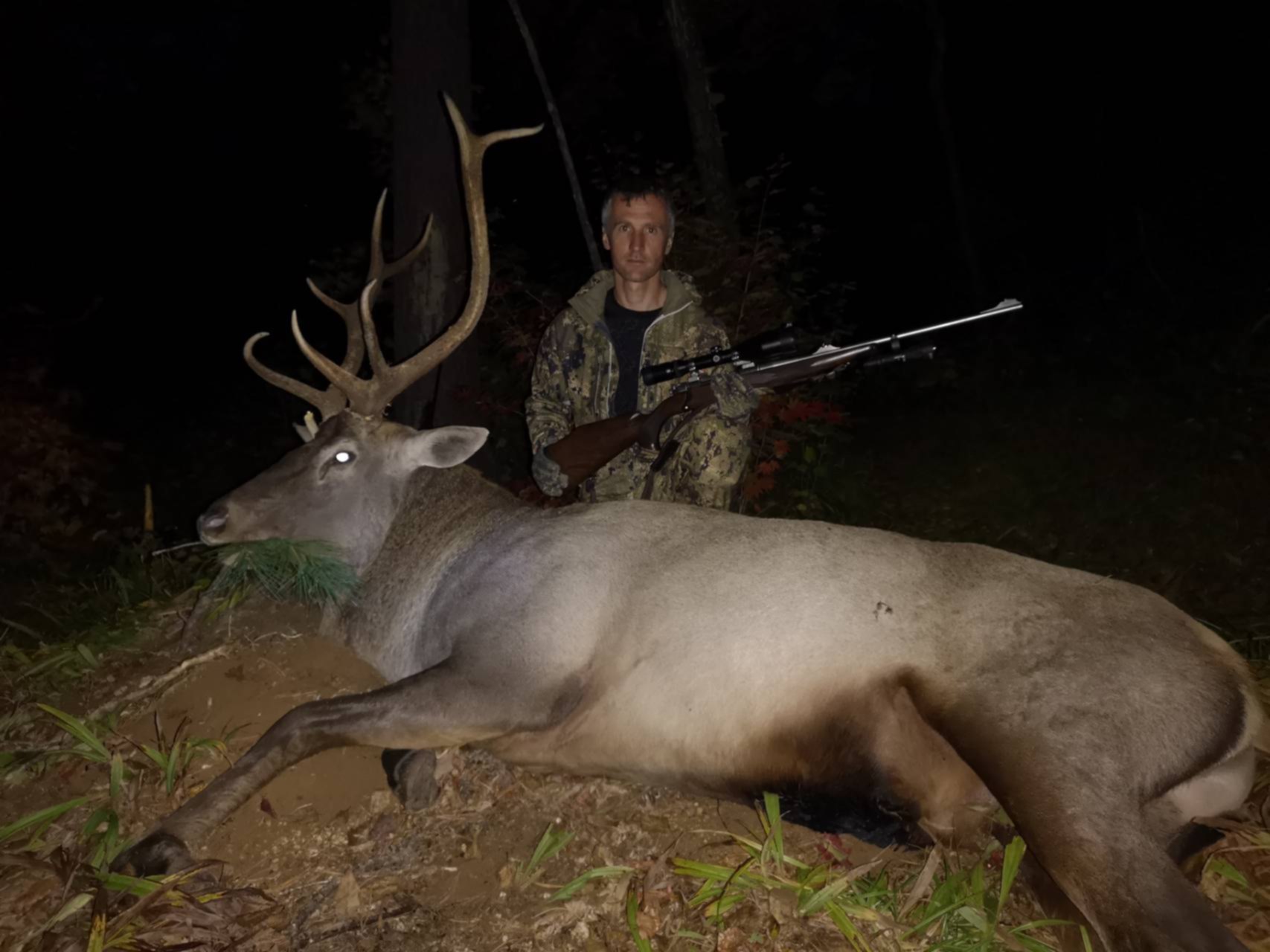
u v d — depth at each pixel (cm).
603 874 176
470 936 169
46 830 193
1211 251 738
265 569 216
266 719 210
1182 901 160
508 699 196
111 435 574
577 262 681
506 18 645
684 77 474
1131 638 184
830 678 188
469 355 382
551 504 317
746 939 167
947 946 167
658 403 240
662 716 194
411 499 228
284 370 616
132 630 249
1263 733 190
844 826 192
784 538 202
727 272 389
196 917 169
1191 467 441
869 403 600
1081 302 745
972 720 180
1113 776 171
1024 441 500
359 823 193
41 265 682
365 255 478
